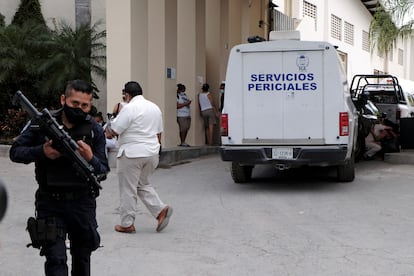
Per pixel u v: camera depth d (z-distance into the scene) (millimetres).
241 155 9977
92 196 4340
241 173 10883
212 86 18562
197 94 16641
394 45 21656
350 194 9914
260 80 9984
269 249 6594
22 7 19219
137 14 13312
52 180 4230
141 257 6281
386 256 6297
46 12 19641
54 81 16578
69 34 17344
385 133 14727
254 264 6035
